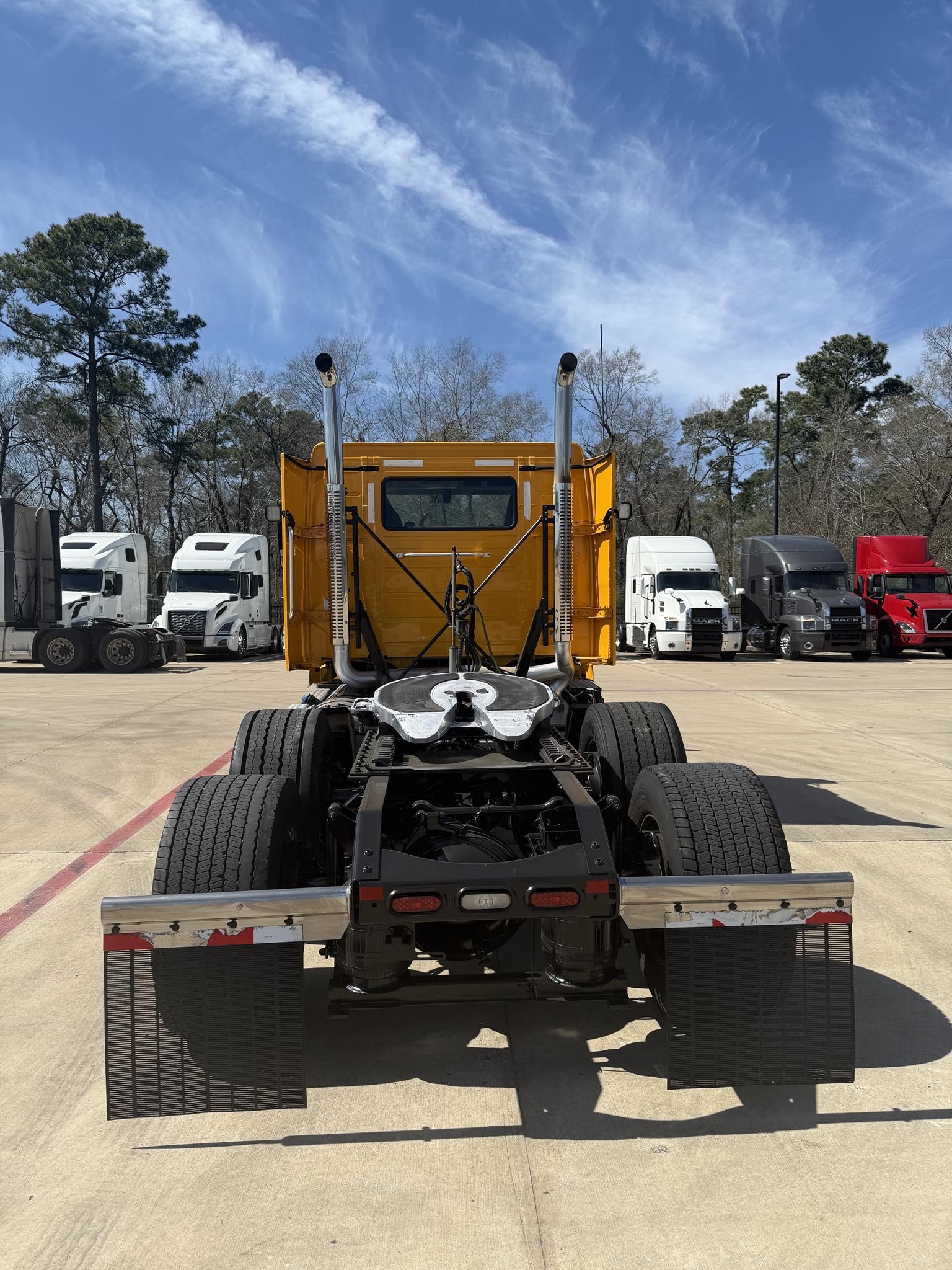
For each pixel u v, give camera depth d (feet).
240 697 50.93
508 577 21.38
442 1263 7.91
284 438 150.41
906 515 144.15
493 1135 9.84
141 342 147.13
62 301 144.46
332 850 13.88
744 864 10.61
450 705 13.08
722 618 83.56
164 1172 9.32
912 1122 9.99
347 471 21.12
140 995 9.53
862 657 87.10
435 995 10.52
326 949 11.41
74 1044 11.96
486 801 12.60
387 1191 8.92
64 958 14.65
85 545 83.51
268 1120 10.23
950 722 41.16
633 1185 8.95
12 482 164.96
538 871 9.86
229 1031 9.54
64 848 20.85
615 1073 11.14
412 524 21.27
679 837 10.77
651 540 91.86
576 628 21.47
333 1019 11.42
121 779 28.19
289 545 20.15
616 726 15.51
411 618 21.35
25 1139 9.93
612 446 140.87
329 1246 8.15
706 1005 9.78
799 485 176.45
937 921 15.92
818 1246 8.07
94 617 79.05
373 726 15.69
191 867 10.50
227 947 9.53
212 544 92.73
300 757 14.89
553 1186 8.96
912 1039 11.81
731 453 204.54
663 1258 7.94
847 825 22.41
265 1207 8.72
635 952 14.89
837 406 212.23
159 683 60.80
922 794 25.95
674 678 65.57
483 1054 11.66
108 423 164.66
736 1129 9.89
